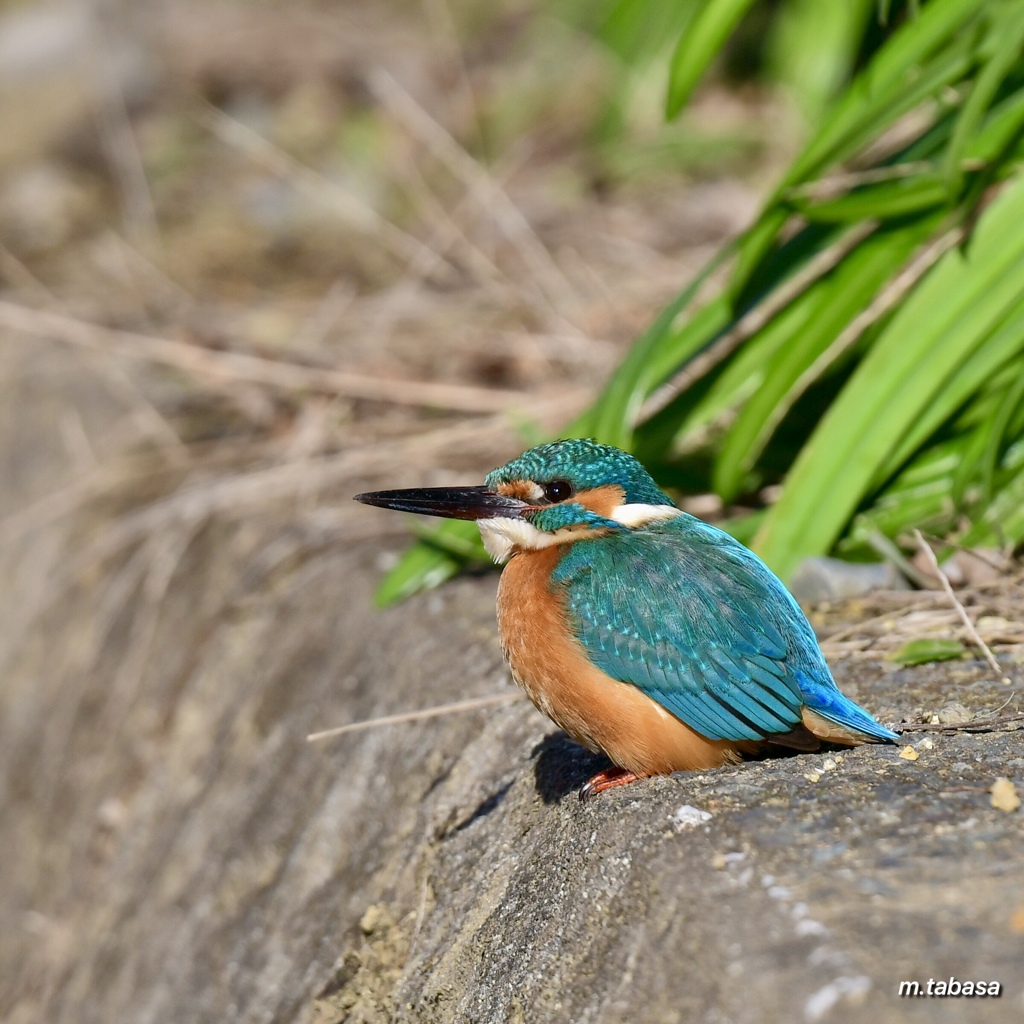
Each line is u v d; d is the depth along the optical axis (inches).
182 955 384.2
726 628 271.6
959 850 212.2
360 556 444.5
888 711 296.4
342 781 368.5
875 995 176.7
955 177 362.6
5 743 537.0
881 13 385.4
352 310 663.8
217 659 451.5
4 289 760.3
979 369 377.7
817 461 379.6
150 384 618.8
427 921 297.4
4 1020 460.8
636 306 607.5
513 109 887.7
